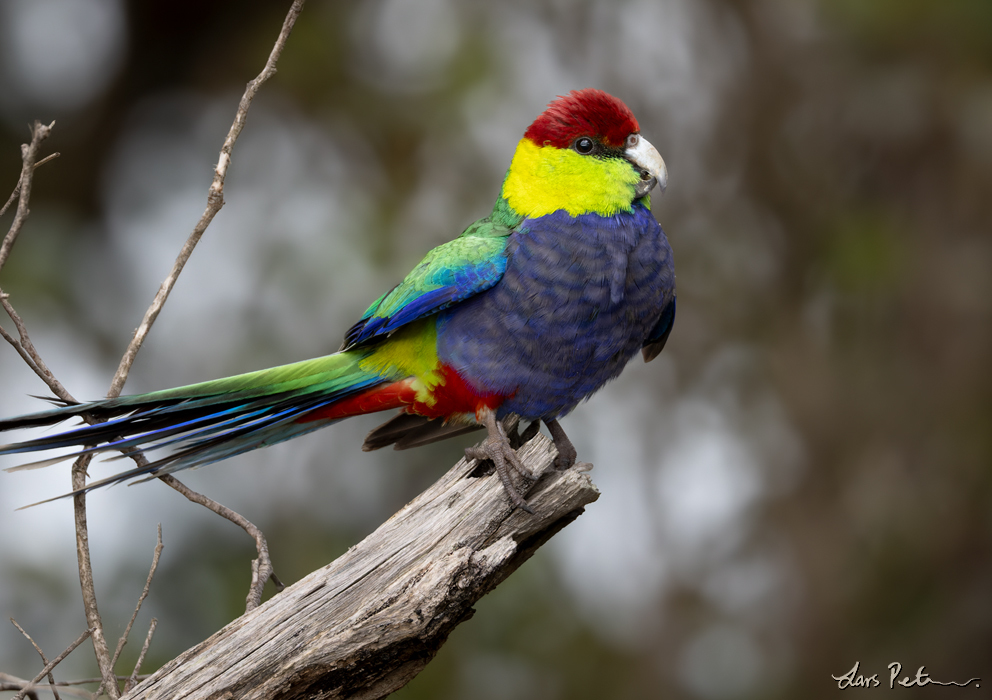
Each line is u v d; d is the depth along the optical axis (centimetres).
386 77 1423
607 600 1404
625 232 688
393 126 1386
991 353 1381
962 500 1358
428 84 1394
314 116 1429
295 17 597
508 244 682
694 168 1509
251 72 1431
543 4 1480
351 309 1269
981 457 1359
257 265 1331
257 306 1302
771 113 1488
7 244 546
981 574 1337
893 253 1378
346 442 1334
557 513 557
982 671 1303
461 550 510
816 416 1438
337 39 1423
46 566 1141
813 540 1418
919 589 1355
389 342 698
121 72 1505
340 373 689
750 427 1470
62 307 1343
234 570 1220
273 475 1316
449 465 1327
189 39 1500
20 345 628
